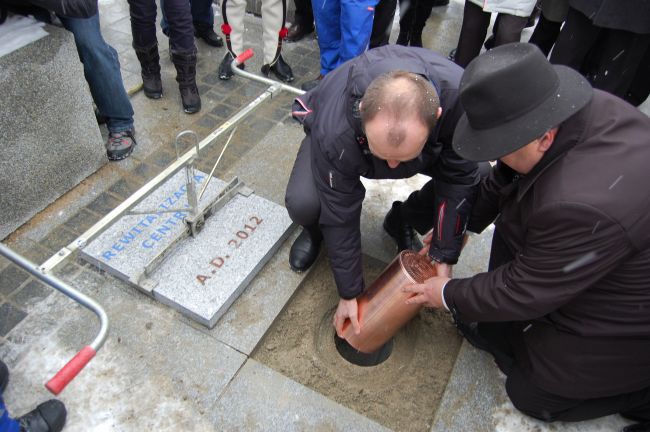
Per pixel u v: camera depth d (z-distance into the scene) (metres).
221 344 2.22
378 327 2.10
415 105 1.47
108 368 2.10
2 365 1.93
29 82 2.44
